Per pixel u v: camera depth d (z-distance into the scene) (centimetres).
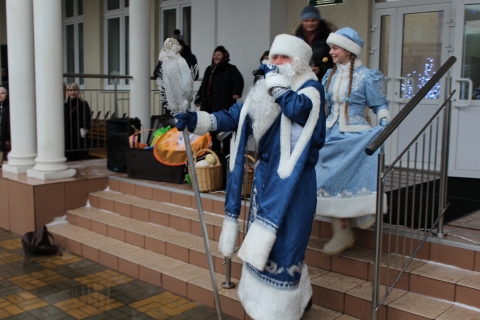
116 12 1040
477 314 303
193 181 294
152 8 928
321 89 286
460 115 576
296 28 433
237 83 620
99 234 513
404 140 613
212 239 448
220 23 768
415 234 364
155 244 458
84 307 383
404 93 617
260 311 280
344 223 352
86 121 740
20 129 600
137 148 570
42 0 547
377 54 628
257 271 286
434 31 592
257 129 289
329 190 343
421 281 330
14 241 541
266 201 276
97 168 650
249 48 714
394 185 525
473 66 569
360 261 354
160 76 293
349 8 632
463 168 578
